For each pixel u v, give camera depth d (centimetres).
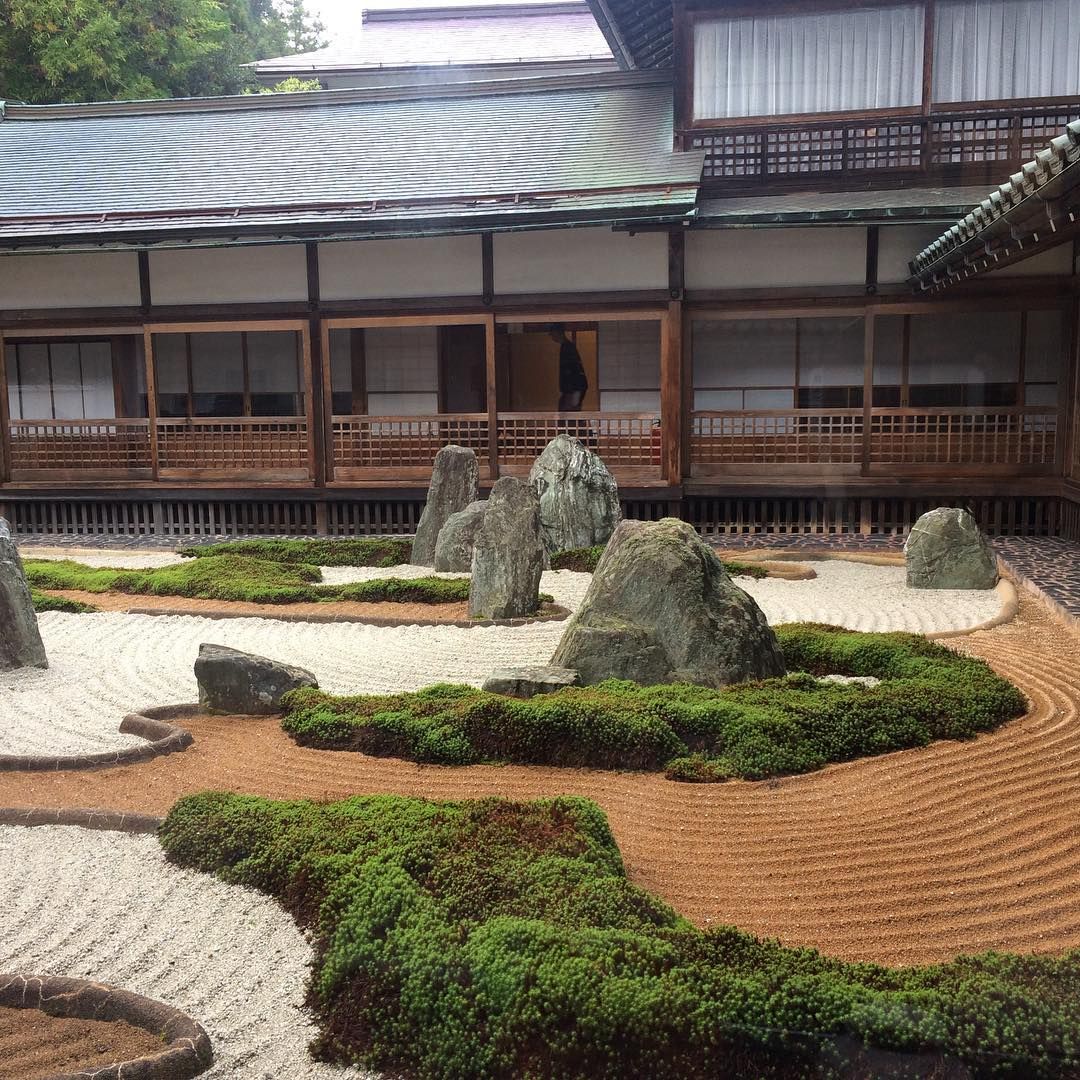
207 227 1360
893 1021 279
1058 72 1301
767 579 1071
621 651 636
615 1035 288
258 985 346
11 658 746
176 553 1303
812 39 1356
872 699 564
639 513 1420
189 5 2755
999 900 380
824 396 1435
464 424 1573
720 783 501
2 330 1507
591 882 366
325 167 1516
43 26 2420
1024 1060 268
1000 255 998
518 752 541
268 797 502
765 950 325
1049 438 1333
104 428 1611
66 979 336
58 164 1631
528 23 2644
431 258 1402
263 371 1586
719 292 1362
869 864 412
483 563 905
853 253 1331
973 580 1003
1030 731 552
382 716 573
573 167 1396
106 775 537
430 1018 311
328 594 997
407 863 388
